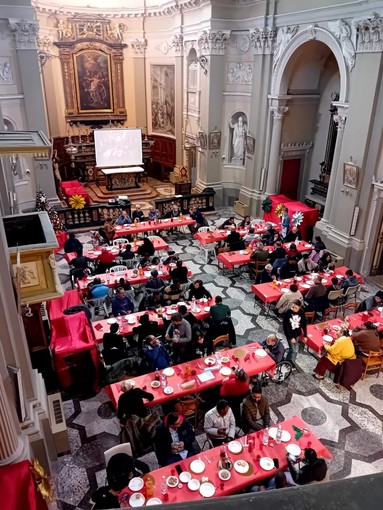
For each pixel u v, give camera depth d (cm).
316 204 1733
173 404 727
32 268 629
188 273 1103
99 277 1086
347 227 1311
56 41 2016
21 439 518
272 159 1711
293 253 1227
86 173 2222
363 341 828
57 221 1496
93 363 790
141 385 709
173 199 1764
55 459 661
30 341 792
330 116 1664
